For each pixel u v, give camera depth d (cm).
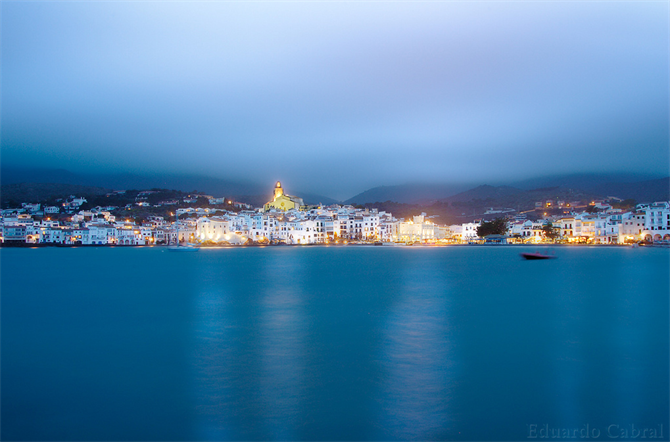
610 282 9031
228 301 6912
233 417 2794
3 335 4781
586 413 2800
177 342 4438
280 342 4409
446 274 10862
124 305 6625
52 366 3725
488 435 2564
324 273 11300
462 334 4669
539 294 7438
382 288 8344
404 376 3434
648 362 3719
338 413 2827
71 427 2686
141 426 2695
